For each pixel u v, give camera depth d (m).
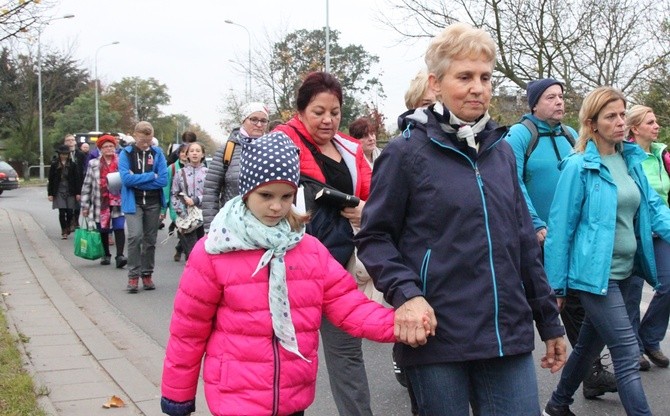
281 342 2.83
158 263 11.76
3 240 13.59
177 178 9.69
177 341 2.93
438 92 2.91
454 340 2.71
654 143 6.43
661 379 5.52
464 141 2.80
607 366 5.25
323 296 2.99
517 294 2.78
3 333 6.20
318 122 3.85
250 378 2.81
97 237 10.91
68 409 4.63
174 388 2.95
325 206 3.79
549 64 19.56
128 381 5.22
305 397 2.93
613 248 4.21
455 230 2.74
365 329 2.92
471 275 2.73
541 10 19.11
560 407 4.57
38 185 43.03
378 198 2.85
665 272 5.55
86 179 10.95
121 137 15.38
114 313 7.89
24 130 53.88
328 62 27.75
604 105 4.25
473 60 2.81
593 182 4.21
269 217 2.85
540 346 6.42
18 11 12.05
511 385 2.79
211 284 2.85
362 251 2.87
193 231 9.67
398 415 4.87
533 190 5.07
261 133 6.42
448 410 2.77
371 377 5.69
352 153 3.99
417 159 2.80
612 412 4.84
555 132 5.15
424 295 2.76
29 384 4.87
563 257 4.25
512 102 21.11
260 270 2.83
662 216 4.37
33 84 53.62
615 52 18.92
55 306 7.79
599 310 4.18
